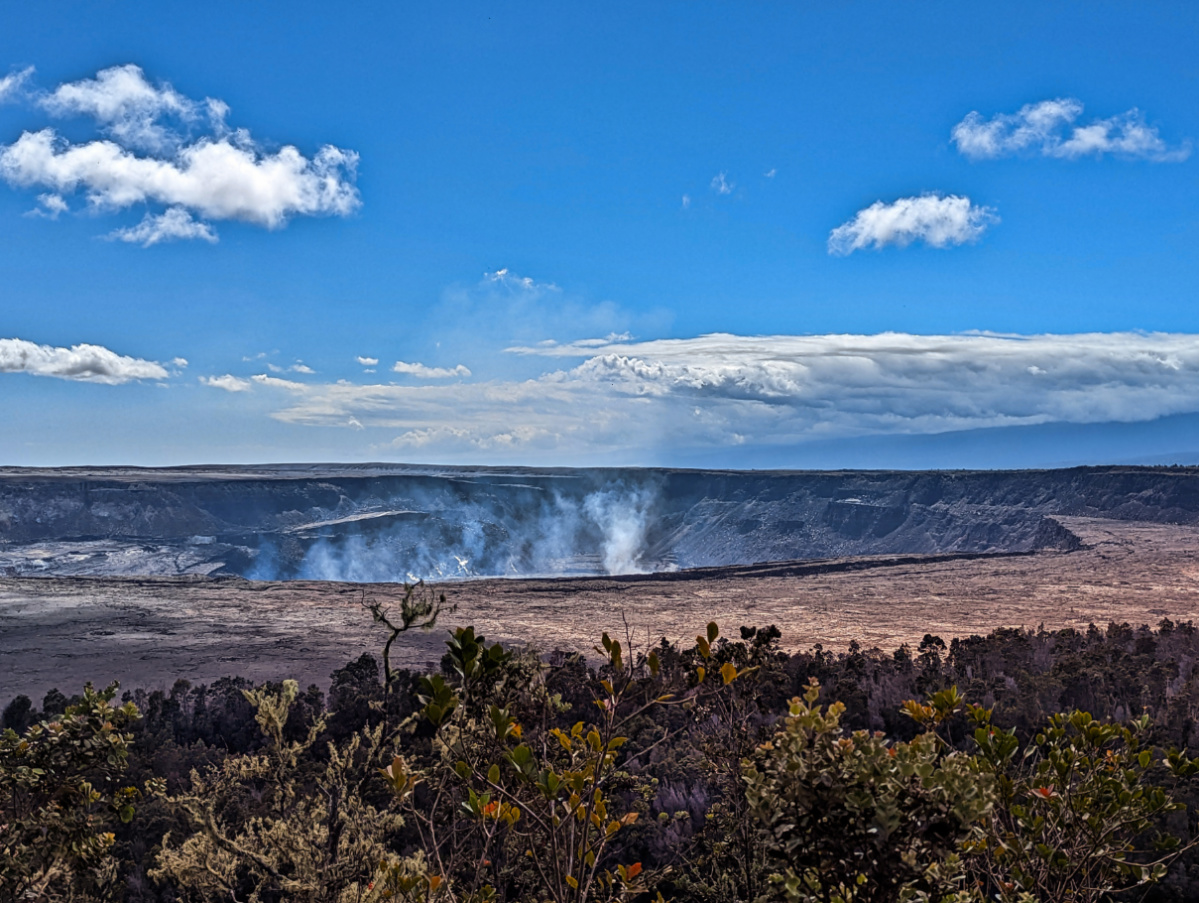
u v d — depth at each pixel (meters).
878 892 3.04
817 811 3.08
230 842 12.55
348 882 11.51
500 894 6.02
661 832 14.24
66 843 6.62
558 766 4.84
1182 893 10.57
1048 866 3.90
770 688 13.14
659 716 20.22
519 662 4.83
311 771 14.46
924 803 3.10
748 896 8.65
